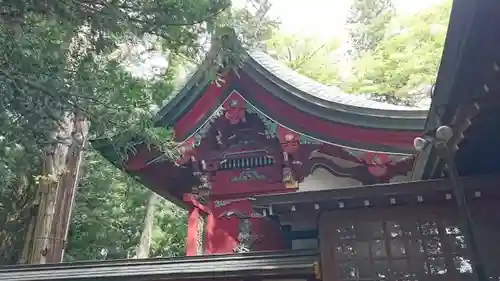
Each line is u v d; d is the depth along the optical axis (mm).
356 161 9031
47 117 4645
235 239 9523
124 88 6137
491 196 5773
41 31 5207
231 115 9422
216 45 5895
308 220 6387
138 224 20203
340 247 6035
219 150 9898
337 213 6180
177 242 22109
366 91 19156
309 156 9195
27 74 4445
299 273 6223
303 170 9289
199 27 5656
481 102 4211
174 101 9469
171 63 6934
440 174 5863
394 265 5840
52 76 4730
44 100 4527
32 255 12125
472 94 4188
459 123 4625
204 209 9789
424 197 5895
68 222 12883
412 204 6016
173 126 9531
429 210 5969
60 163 12766
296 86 9305
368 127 8305
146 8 5070
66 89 4805
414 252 5848
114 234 18750
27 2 4410
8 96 4297
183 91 9438
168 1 5109
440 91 4348
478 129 4766
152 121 7363
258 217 9633
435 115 4707
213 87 9352
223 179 9898
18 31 4480
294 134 9000
